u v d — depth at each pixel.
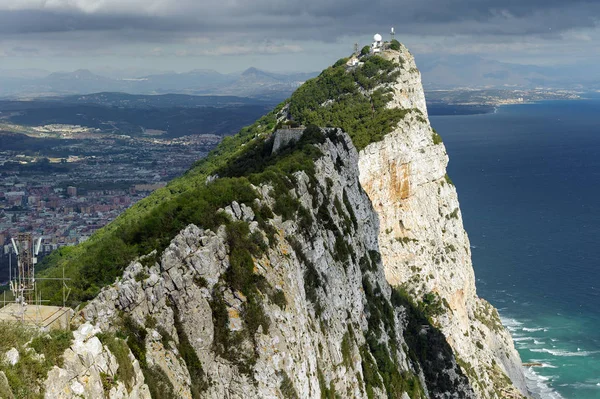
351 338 81.94
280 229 73.06
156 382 49.59
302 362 63.09
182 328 55.25
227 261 61.09
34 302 52.28
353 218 102.88
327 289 79.56
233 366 57.59
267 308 61.41
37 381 38.16
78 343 42.12
